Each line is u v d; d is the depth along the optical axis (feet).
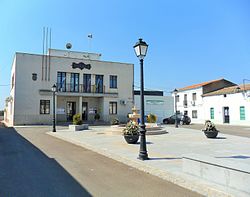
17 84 105.40
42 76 109.91
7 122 134.92
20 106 105.40
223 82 146.51
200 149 35.65
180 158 29.22
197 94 144.15
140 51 29.63
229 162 19.02
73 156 32.73
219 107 127.75
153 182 20.58
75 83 116.88
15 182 20.66
